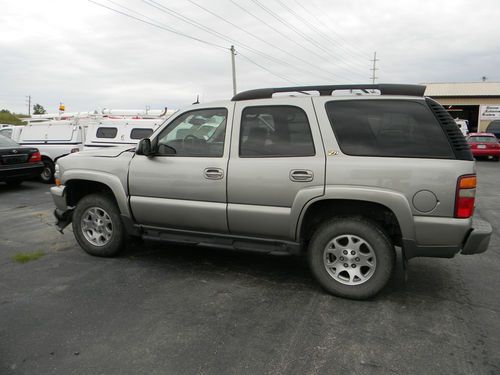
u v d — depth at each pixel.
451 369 2.84
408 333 3.31
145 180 4.66
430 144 3.67
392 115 3.81
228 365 2.88
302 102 4.07
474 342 3.18
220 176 4.23
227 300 3.92
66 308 3.75
